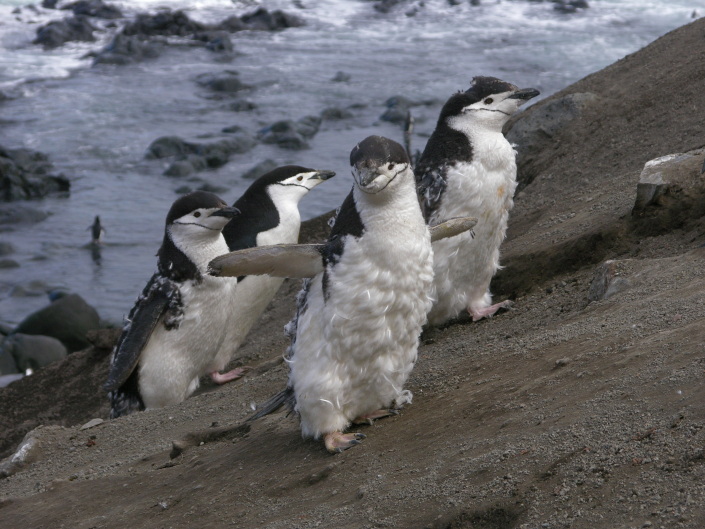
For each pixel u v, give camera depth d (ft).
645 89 49.39
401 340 21.91
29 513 24.22
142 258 73.31
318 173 43.80
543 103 52.90
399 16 145.28
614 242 32.50
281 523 19.01
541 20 136.87
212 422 28.94
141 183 86.94
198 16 144.87
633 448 16.78
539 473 17.21
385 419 23.02
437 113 99.04
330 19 144.46
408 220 21.22
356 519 18.03
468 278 31.71
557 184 45.06
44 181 84.84
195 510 21.29
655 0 145.48
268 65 120.26
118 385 34.60
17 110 104.58
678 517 14.75
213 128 98.78
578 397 19.56
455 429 20.76
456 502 17.30
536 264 34.32
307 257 21.43
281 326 45.98
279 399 23.71
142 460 26.68
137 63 122.62
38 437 31.30
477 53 121.19
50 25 133.39
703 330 20.15
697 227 30.53
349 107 102.78
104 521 22.35
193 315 36.27
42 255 73.77
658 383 18.57
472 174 30.42
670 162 32.81
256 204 42.57
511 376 22.67
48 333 62.13
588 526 15.40
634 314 23.41
